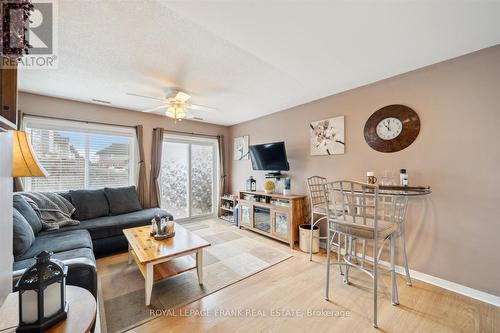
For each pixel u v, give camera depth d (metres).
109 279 2.20
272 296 1.93
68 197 2.99
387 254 2.45
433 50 1.90
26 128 2.97
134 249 1.96
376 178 2.51
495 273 1.80
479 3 1.34
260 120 4.35
